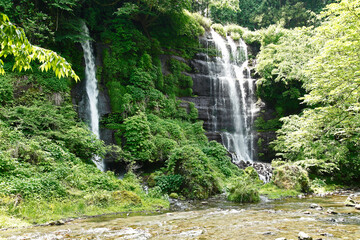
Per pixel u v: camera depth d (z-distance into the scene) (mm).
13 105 13000
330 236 5227
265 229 6008
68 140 12953
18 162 9328
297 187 13570
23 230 6207
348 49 8602
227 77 27359
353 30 8141
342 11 8391
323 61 9969
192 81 24688
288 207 9516
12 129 11703
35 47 3475
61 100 15375
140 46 21406
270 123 25438
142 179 14344
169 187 12359
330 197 12016
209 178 12867
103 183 10805
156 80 22094
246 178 14836
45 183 8852
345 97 8883
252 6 44875
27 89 14094
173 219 7539
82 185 10117
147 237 5465
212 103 25188
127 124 15984
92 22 20672
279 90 25859
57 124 13117
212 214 8336
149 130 16359
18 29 3281
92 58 19562
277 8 42594
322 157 16062
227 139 23531
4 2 14875
